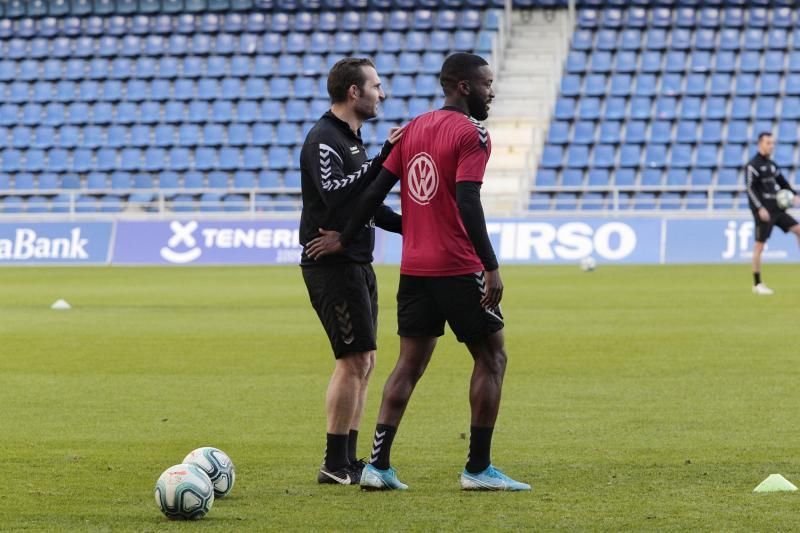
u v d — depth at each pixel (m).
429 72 128.38
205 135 126.75
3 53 135.88
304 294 75.06
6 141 129.75
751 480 23.97
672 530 19.62
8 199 124.94
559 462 26.09
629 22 128.88
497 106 124.50
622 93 123.12
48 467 25.89
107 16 136.62
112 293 76.88
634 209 116.31
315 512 21.28
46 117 131.38
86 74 133.50
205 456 22.52
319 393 36.81
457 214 23.14
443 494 22.91
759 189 71.81
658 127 120.56
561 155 119.69
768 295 70.56
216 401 35.34
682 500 22.00
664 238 103.88
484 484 23.11
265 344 49.34
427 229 23.39
